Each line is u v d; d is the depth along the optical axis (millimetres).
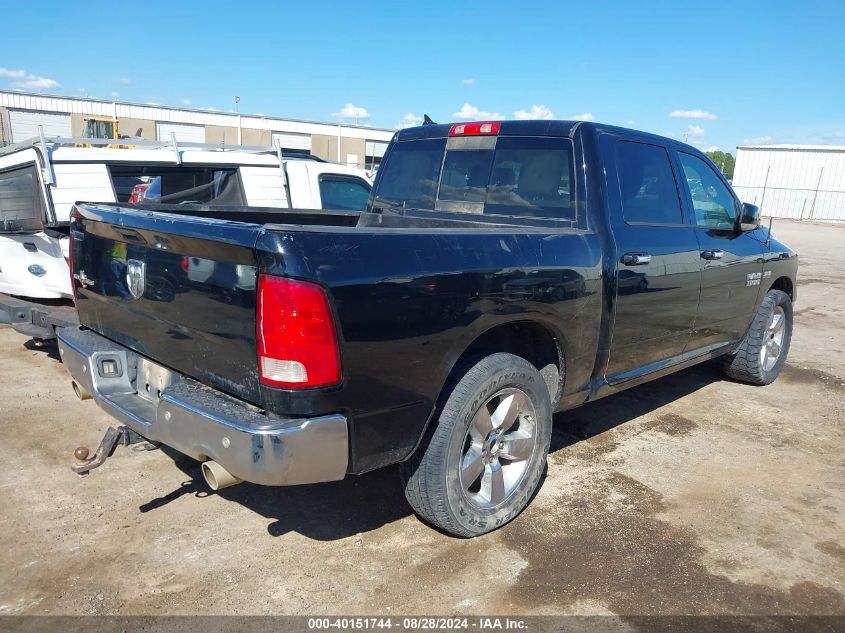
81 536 3244
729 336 5180
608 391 3984
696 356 4773
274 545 3211
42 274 5340
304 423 2480
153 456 4148
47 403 4977
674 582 2996
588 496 3789
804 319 9227
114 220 3150
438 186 4504
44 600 2768
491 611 2768
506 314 3092
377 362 2633
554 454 4367
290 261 2400
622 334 3859
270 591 2861
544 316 3289
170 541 3223
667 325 4234
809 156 46469
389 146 4922
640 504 3711
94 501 3580
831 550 3309
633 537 3361
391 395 2713
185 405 2668
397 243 2711
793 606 2855
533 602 2830
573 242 3492
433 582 2949
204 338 2775
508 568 3066
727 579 3031
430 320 2775
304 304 2416
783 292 5820
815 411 5359
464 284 2891
